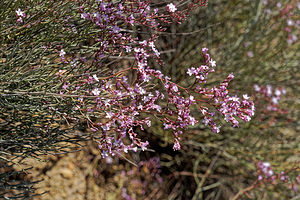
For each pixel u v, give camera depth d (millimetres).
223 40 3898
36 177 3029
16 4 1854
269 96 3549
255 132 3635
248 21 3861
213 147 3764
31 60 2020
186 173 3633
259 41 3807
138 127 3676
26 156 1974
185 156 3793
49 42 2000
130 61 3230
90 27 2066
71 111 1938
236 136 3621
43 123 2113
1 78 1802
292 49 3836
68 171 3260
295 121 3645
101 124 1613
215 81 3572
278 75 3783
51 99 1919
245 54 3748
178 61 3639
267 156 3629
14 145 2094
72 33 2062
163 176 3941
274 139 3705
